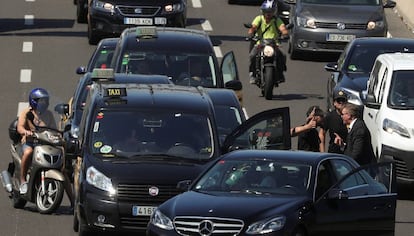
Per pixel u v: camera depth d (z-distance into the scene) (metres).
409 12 100.31
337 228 37.25
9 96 73.25
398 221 47.91
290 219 35.38
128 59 57.66
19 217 46.09
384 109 53.38
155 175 40.91
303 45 84.81
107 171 40.97
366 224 38.44
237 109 50.38
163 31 60.44
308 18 84.62
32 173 46.34
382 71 55.88
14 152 47.41
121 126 43.19
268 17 74.12
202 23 98.88
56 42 89.25
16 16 100.06
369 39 66.94
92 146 42.47
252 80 74.81
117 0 86.75
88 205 40.69
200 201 36.41
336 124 48.06
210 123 43.78
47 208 46.50
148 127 43.25
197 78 57.38
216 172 38.62
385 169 39.88
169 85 47.53
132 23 86.69
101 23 86.88
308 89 77.62
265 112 42.81
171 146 42.78
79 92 55.50
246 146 43.25
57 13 102.25
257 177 37.91
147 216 40.53
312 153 39.34
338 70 65.44
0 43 88.31
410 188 54.00
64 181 46.34
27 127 46.62
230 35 94.06
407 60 55.59
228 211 35.50
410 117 52.59
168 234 35.75
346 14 84.69
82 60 83.56
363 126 47.34
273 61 73.44
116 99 44.09
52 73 79.62
